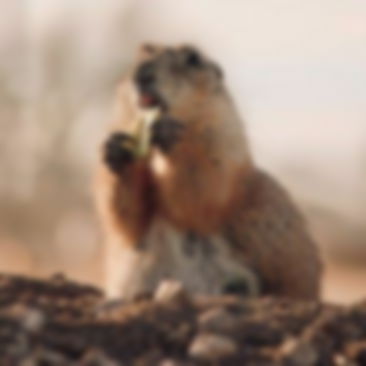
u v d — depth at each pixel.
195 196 18.05
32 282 17.47
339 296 36.88
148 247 18.14
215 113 18.53
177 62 18.58
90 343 14.12
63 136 41.62
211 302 15.20
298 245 18.78
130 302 15.35
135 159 17.75
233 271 18.39
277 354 14.13
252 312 15.06
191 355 14.07
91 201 40.78
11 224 40.28
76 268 39.75
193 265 18.23
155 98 18.34
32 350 13.80
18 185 40.53
